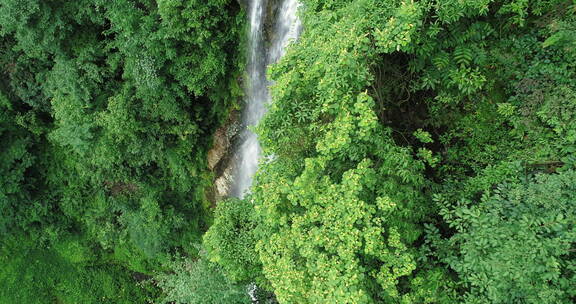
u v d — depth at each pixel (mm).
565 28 5273
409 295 5684
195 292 9352
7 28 10898
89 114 12539
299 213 6117
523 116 5961
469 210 5223
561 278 4461
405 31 4941
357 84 5277
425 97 7117
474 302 5086
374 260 5691
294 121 6281
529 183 5148
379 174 5859
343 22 5484
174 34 10172
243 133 13539
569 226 4664
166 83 11609
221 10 10422
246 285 8969
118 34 11516
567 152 5504
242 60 11711
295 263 5660
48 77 12984
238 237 7984
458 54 6102
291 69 6012
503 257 4613
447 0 5180
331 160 5977
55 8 10836
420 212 6156
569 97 5379
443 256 5867
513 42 6188
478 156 6617
